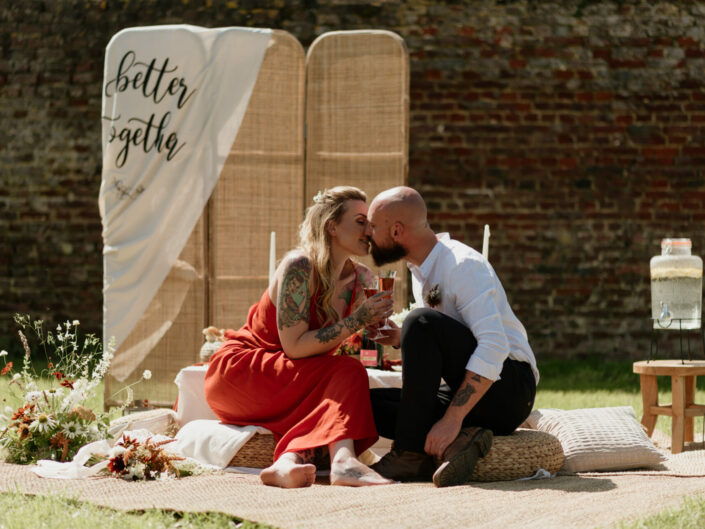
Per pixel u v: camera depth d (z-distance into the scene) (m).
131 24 9.30
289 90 6.78
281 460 3.67
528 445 3.79
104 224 6.48
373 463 4.02
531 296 9.17
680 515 3.02
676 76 9.22
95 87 9.37
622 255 9.20
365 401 3.81
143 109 6.45
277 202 6.79
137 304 6.46
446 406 3.86
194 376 4.71
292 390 3.97
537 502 3.23
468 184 9.17
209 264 6.69
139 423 4.62
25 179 9.49
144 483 3.66
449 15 9.15
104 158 6.47
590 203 9.20
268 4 9.12
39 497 3.32
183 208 6.46
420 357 3.69
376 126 6.63
